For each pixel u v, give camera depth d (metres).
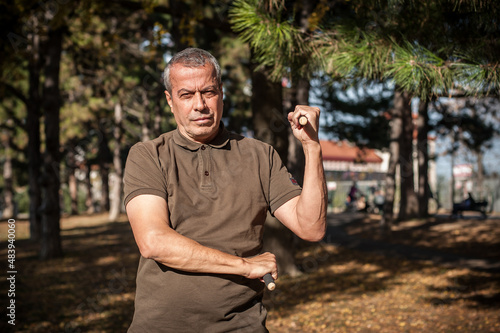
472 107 17.69
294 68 3.26
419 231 16.08
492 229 14.98
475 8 2.59
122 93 23.77
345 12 4.01
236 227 1.68
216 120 1.69
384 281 8.77
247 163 1.75
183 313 1.62
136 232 1.57
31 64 15.59
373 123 19.86
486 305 6.43
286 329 5.98
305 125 1.61
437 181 31.03
